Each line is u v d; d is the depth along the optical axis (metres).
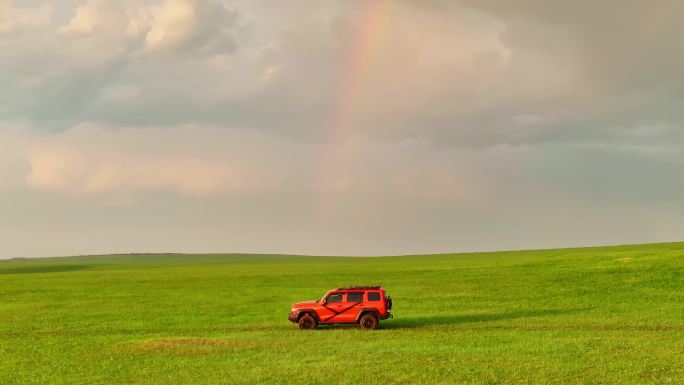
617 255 87.94
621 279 59.78
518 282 64.31
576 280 62.09
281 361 26.38
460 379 22.12
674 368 22.92
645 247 161.00
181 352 29.33
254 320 41.88
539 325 36.03
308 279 83.44
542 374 22.58
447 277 75.62
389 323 38.88
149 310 50.28
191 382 22.97
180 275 110.56
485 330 34.66
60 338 36.34
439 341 30.78
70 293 71.56
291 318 36.44
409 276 80.94
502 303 48.59
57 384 23.53
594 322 36.38
